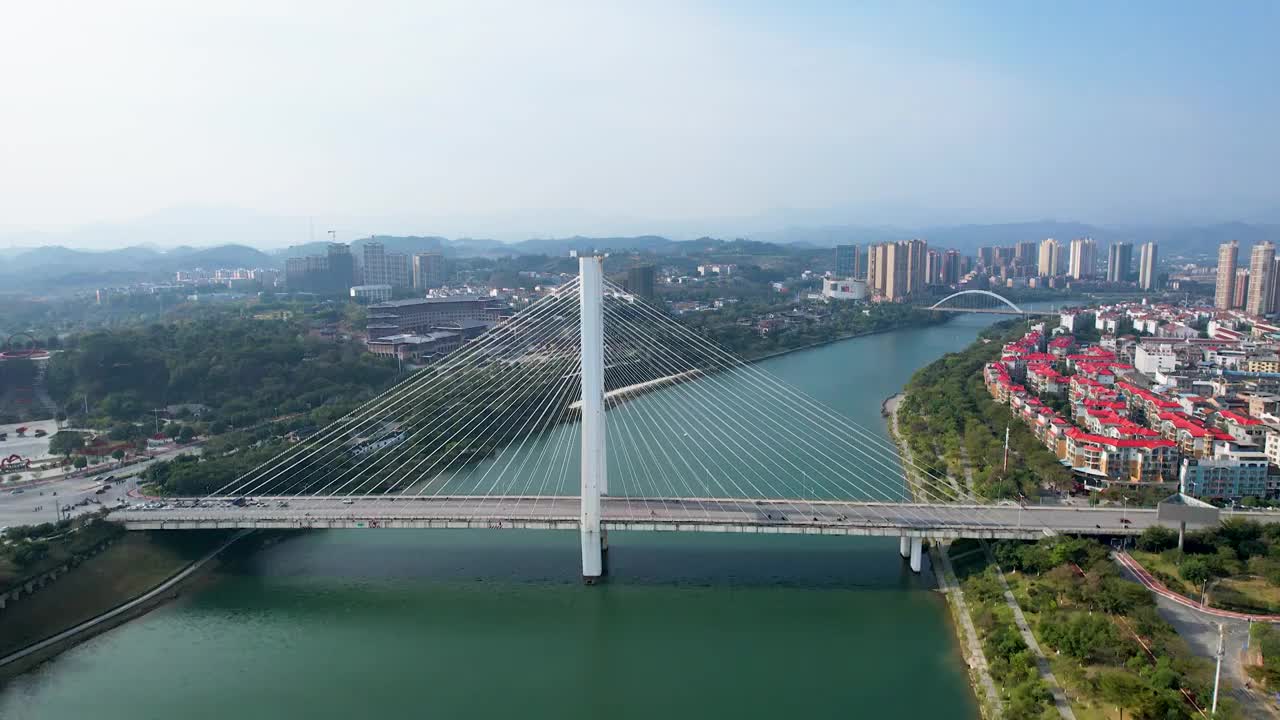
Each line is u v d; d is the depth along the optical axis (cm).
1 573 14962
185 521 17050
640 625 15038
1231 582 14975
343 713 12456
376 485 19825
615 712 12369
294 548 18738
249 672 13675
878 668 13412
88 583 15862
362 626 15188
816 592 16188
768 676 13250
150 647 14512
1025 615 14150
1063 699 11625
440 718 12306
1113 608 13575
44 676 13600
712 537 18938
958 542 17825
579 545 18775
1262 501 19238
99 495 19875
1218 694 11275
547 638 14688
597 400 16675
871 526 16450
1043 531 16325
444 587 16688
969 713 12106
